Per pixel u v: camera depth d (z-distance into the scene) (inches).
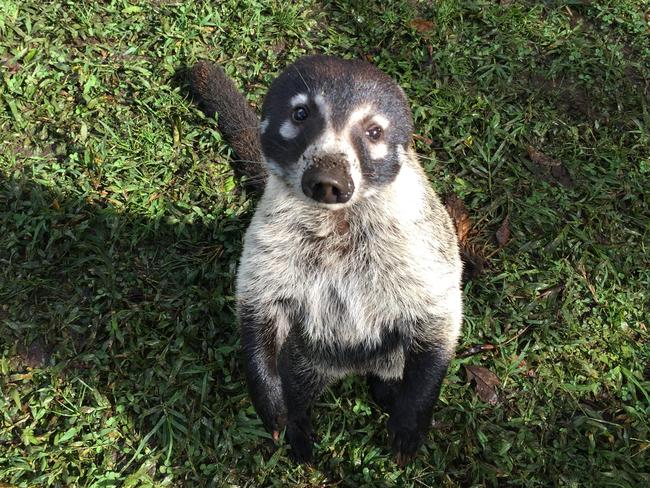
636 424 17.6
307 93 14.5
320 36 24.1
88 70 21.9
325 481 17.3
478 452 17.4
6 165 20.1
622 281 20.0
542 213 21.0
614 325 19.2
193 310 18.7
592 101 23.2
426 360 16.2
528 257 20.4
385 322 16.7
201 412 17.5
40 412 17.1
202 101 22.0
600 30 25.0
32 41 22.1
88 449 16.8
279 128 14.9
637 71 24.1
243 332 16.3
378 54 23.9
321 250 16.0
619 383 18.3
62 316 18.2
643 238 20.6
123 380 17.7
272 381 16.2
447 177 21.5
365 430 17.8
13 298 18.3
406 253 15.8
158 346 18.2
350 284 16.2
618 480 16.8
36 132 20.9
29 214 19.3
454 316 16.4
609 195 21.3
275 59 23.4
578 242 20.5
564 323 19.3
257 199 20.8
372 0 24.7
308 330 16.8
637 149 22.3
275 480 17.0
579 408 18.1
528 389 18.3
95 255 19.1
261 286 16.2
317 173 13.6
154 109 21.8
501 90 23.2
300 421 17.7
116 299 18.7
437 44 23.9
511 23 24.5
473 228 20.8
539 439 17.6
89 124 21.2
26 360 17.9
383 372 17.5
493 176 21.7
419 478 17.2
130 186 20.3
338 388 18.6
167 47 22.8
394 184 15.4
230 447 17.2
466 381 18.5
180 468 16.9
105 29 22.9
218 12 23.8
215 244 20.0
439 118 22.5
